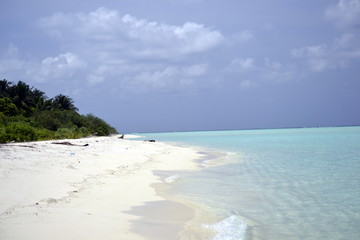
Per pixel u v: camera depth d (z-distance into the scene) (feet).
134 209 36.58
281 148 136.77
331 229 31.68
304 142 177.68
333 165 77.36
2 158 59.06
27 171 48.70
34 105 276.41
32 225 27.04
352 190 49.03
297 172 67.56
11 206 31.86
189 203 40.96
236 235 29.66
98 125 301.02
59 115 247.91
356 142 165.17
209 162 89.97
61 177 48.80
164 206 38.91
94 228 27.94
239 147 152.87
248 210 38.19
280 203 41.57
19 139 123.75
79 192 41.57
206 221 33.55
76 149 94.38
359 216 35.91
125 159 84.79
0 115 188.03
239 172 69.31
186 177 62.59
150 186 51.06
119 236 26.63
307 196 45.44
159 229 29.86
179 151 128.36
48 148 87.71
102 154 90.27
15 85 269.03
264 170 71.67
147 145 156.56
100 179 52.39
